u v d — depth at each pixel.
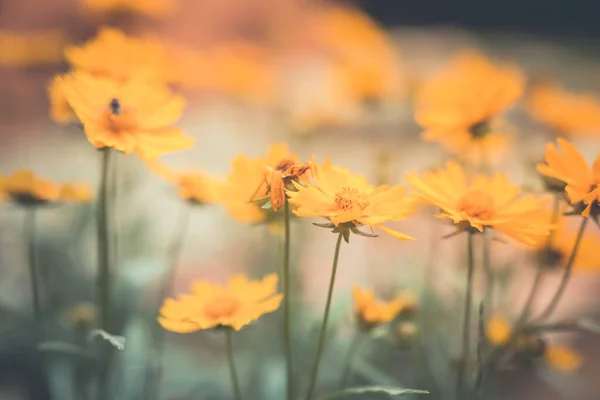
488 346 0.72
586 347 0.94
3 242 1.00
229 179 0.63
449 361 0.75
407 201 0.59
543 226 0.61
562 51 2.70
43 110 1.61
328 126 1.01
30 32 1.81
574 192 0.60
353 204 0.58
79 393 0.78
